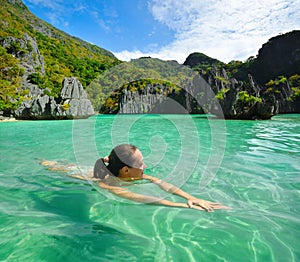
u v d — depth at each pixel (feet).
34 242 4.00
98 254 3.66
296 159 11.32
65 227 4.58
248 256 3.63
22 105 62.03
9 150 13.93
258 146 15.44
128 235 4.30
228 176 8.32
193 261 3.49
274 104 53.06
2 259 3.51
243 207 5.63
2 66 94.84
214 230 4.48
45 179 7.97
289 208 5.55
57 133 25.21
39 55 122.11
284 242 4.04
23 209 5.49
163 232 4.41
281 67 154.20
